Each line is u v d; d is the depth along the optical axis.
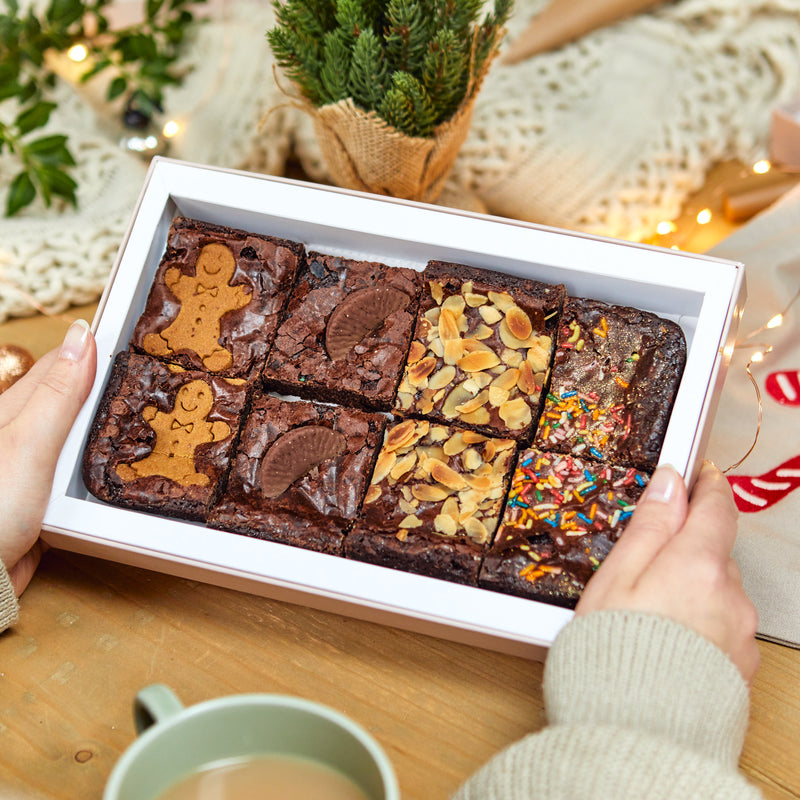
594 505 0.85
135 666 0.87
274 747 0.72
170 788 0.72
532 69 1.06
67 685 0.86
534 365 0.87
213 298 0.89
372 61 0.89
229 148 1.04
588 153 1.03
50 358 0.90
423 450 0.87
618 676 0.76
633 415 0.86
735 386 0.97
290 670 0.87
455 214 0.88
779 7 1.05
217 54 1.04
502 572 0.83
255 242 0.90
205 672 0.87
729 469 0.93
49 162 0.99
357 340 0.89
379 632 0.89
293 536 0.85
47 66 1.03
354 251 0.91
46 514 0.85
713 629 0.78
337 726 0.71
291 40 0.91
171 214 0.91
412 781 0.84
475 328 0.88
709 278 0.85
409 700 0.86
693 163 1.04
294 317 0.89
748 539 0.91
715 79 1.05
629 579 0.80
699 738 0.75
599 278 0.87
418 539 0.85
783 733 0.86
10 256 0.99
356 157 0.95
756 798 0.71
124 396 0.87
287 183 0.89
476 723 0.86
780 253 0.99
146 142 1.03
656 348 0.87
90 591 0.89
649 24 1.06
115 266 0.89
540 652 0.81
